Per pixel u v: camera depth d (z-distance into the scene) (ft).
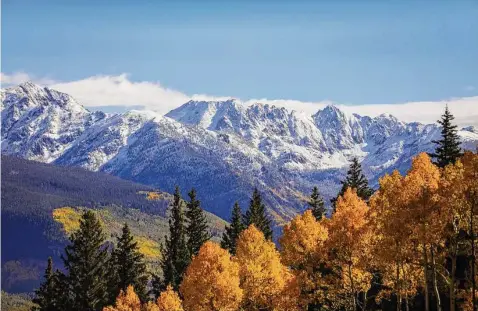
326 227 210.59
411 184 144.66
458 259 199.21
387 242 149.79
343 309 228.22
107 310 247.50
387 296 195.21
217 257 213.46
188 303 213.25
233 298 209.05
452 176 142.92
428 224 138.31
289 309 210.38
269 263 223.51
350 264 180.65
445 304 201.67
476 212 135.74
